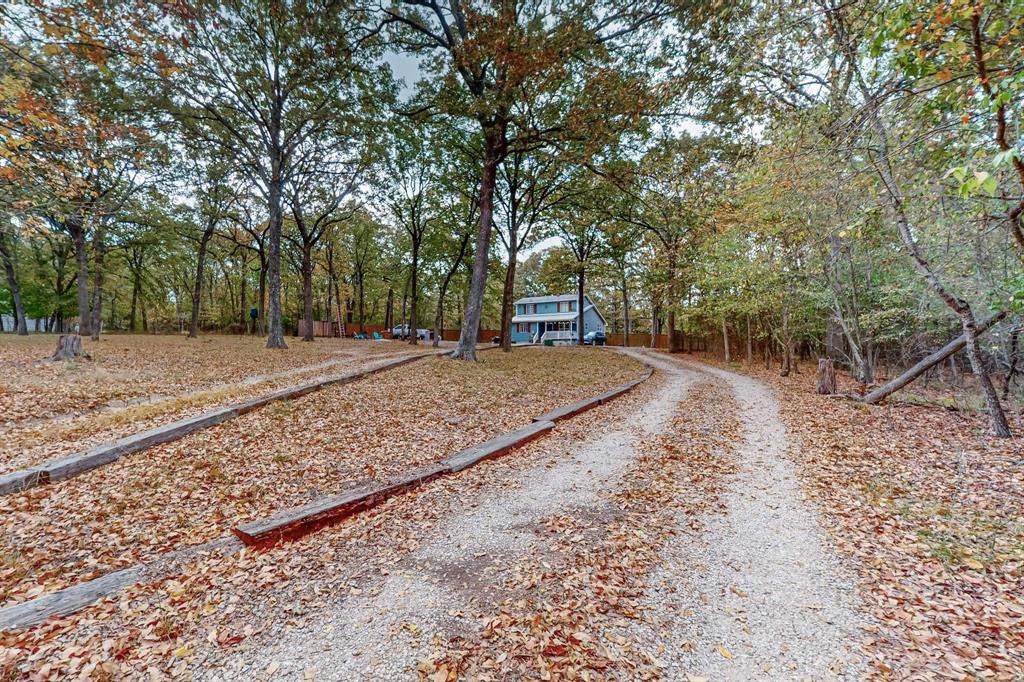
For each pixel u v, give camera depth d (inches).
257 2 574.2
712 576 142.3
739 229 565.6
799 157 262.2
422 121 627.2
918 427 331.0
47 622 117.3
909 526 171.2
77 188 312.3
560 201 798.5
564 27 434.3
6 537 161.8
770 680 99.1
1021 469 227.8
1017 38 137.3
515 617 121.1
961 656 103.4
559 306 1785.2
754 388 534.6
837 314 569.3
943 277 347.3
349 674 101.3
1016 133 150.5
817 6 230.1
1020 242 176.4
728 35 294.2
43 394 330.3
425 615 122.8
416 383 440.5
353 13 478.0
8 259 835.4
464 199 975.6
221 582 139.5
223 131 733.9
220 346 717.3
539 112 538.9
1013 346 365.7
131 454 239.3
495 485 225.9
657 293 995.3
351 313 1914.4
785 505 197.9
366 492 201.2
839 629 116.0
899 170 238.1
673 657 106.6
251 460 243.8
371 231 1353.3
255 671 102.7
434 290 1596.9
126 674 101.3
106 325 1433.3
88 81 405.7
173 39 300.5
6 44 218.5
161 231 850.1
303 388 372.2
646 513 191.0
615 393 469.1
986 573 136.3
